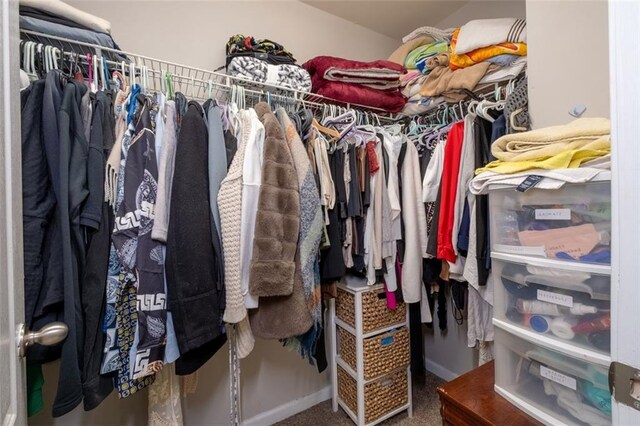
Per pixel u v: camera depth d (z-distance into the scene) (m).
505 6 1.66
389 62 1.68
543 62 0.98
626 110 0.40
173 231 0.86
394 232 1.41
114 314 0.80
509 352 0.75
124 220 0.81
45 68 0.89
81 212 0.76
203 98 1.47
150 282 0.83
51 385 1.11
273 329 1.04
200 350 0.93
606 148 0.61
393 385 1.56
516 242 0.74
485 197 1.12
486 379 0.82
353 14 1.96
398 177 1.45
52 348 0.72
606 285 0.57
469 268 1.18
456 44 1.39
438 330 1.94
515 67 1.26
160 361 0.85
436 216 1.34
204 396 1.43
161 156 0.89
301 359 1.72
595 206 0.59
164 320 0.85
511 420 0.67
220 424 1.47
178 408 1.10
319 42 1.91
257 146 1.04
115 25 1.30
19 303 0.54
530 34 1.02
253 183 0.99
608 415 0.56
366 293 1.46
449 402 0.76
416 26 2.10
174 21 1.43
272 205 0.99
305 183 1.11
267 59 1.39
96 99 0.84
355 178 1.33
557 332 0.64
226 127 1.05
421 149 1.54
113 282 0.80
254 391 1.57
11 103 0.51
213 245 0.91
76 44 0.98
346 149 1.35
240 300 0.95
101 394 0.78
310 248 1.09
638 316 0.39
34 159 0.72
